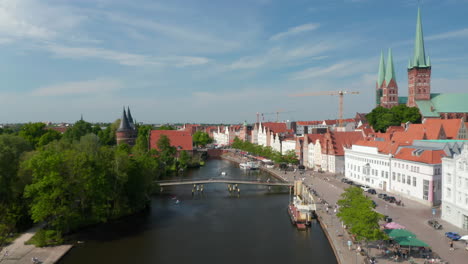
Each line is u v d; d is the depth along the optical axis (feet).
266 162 592.60
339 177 441.68
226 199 355.36
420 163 287.28
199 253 207.92
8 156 245.86
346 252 187.83
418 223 226.99
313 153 546.67
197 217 285.43
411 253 178.50
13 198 237.86
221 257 201.67
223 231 248.32
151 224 264.72
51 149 294.46
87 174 232.53
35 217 207.41
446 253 175.63
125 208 282.77
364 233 172.04
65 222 224.12
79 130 629.92
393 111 631.56
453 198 222.69
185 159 552.00
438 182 277.03
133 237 234.58
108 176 259.39
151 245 220.23
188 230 250.98
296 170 516.73
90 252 207.82
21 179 237.45
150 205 327.26
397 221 231.71
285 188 413.39
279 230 249.55
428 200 278.05
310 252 205.16
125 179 270.26
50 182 211.82
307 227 251.19
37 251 201.05
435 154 281.13
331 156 481.87
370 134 494.59
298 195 353.51
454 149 294.87
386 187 343.26
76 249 212.02
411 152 311.27
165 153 513.86
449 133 439.22
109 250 211.41
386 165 342.85
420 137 402.93
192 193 379.35
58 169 222.28
